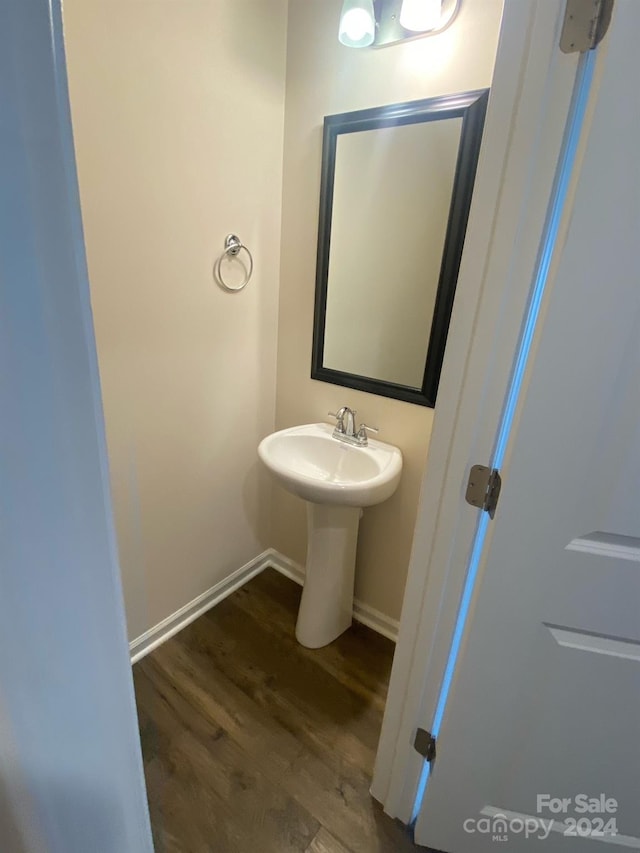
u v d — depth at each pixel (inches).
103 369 54.4
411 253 58.6
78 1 42.5
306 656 71.2
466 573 38.8
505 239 30.0
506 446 33.5
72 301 15.6
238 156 60.5
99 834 23.7
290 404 77.4
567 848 43.1
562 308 27.9
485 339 32.4
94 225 49.2
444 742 42.1
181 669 67.9
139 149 50.5
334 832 49.4
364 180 59.6
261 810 51.1
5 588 16.1
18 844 19.4
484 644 37.3
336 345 68.6
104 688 21.4
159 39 48.9
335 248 64.5
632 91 23.7
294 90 62.4
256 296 69.7
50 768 20.0
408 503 67.9
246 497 80.0
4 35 12.2
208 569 77.4
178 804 51.3
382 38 53.1
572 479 31.1
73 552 18.1
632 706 35.9
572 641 35.5
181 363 62.5
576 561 32.9
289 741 58.6
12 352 14.3
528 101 27.2
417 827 47.4
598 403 29.0
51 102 13.6
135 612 67.7
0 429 14.6
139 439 60.7
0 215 13.1
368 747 58.4
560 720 38.1
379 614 76.5
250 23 56.3
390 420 66.3
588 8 24.2
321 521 65.8
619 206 25.5
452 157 52.8
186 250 58.4
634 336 27.3
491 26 47.1
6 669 16.9
